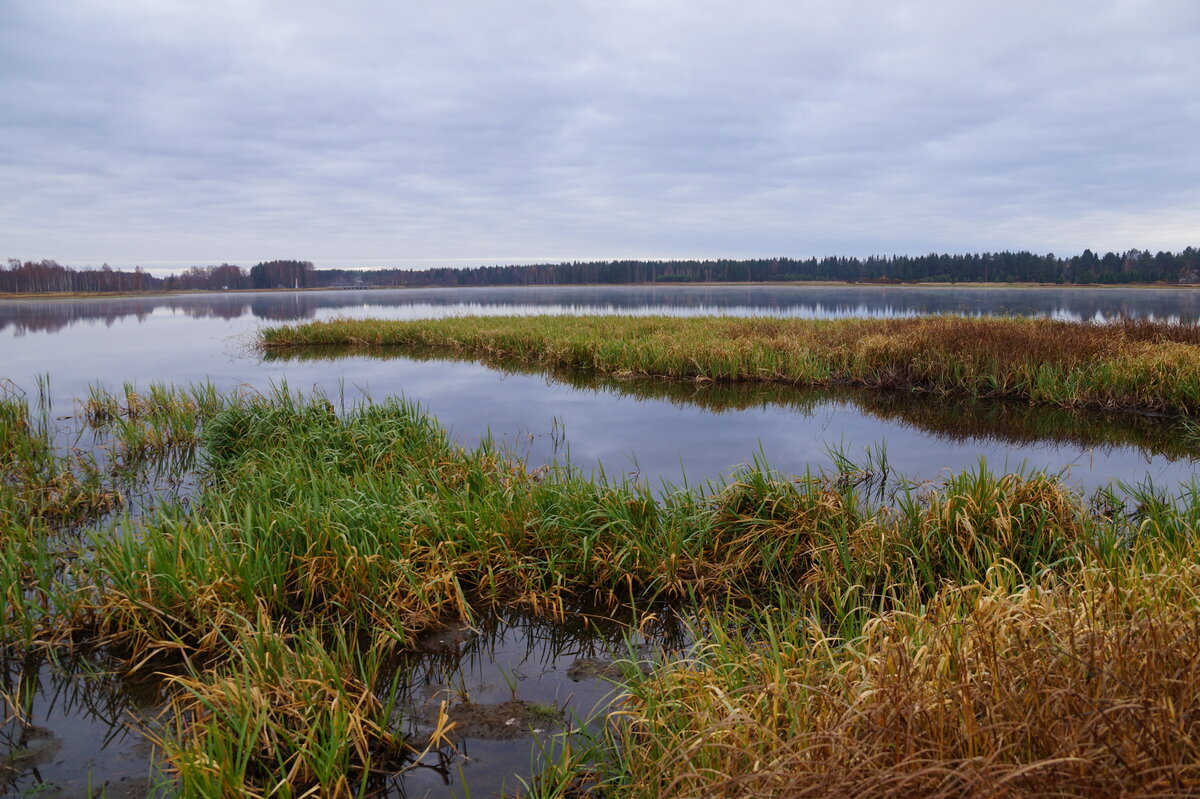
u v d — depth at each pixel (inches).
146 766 146.3
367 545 221.1
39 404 565.9
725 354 705.6
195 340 1206.9
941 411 531.2
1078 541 215.0
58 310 2466.8
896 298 2827.3
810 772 100.3
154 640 189.6
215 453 378.0
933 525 231.9
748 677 151.9
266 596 204.8
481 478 291.9
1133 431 454.3
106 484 346.9
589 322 1123.9
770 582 226.7
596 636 203.0
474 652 194.7
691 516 249.9
